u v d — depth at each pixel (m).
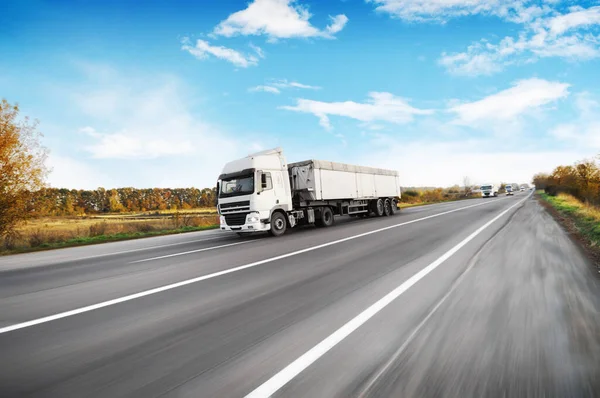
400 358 2.67
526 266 5.66
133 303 4.64
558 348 2.73
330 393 2.21
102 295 5.19
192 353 2.96
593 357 2.57
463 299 4.08
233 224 12.87
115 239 16.62
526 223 12.34
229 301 4.54
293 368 2.59
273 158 13.32
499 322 3.32
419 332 3.16
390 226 13.61
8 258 11.48
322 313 3.85
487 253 6.92
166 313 4.15
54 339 3.43
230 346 3.08
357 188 18.42
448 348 2.81
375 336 3.12
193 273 6.51
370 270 5.93
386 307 3.93
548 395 2.10
